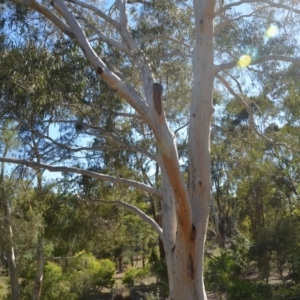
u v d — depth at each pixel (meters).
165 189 8.41
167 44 11.54
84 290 21.05
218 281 14.84
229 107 13.89
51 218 14.09
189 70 11.80
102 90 9.91
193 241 7.03
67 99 9.59
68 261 20.78
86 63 9.17
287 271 19.38
